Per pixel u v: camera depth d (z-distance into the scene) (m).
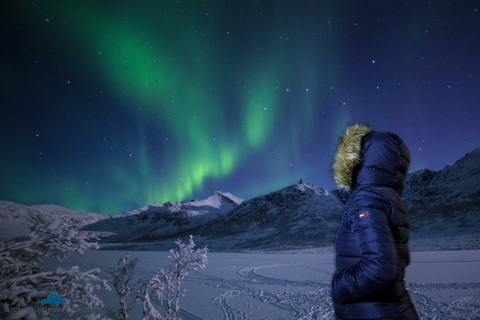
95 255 24.14
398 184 1.27
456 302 6.03
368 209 1.16
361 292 1.09
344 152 1.37
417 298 6.54
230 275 11.59
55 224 2.36
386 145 1.27
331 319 5.46
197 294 7.98
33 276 2.16
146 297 2.76
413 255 16.27
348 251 1.25
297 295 7.64
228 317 5.85
